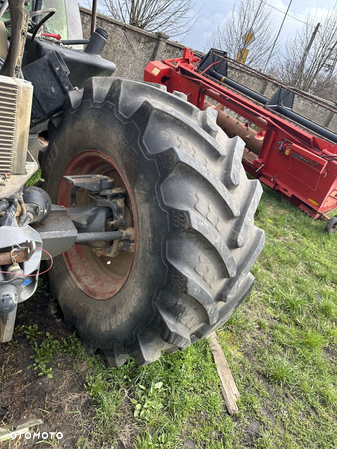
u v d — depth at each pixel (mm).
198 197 1508
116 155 1736
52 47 2307
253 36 20859
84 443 1659
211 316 1635
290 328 2965
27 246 1287
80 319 2059
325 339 2980
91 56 2590
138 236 1663
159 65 6086
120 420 1809
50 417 1726
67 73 2209
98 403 1849
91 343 1984
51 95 2195
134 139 1608
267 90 12156
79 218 1954
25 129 1416
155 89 1701
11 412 1698
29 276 1359
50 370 1911
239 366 2434
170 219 1500
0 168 1428
